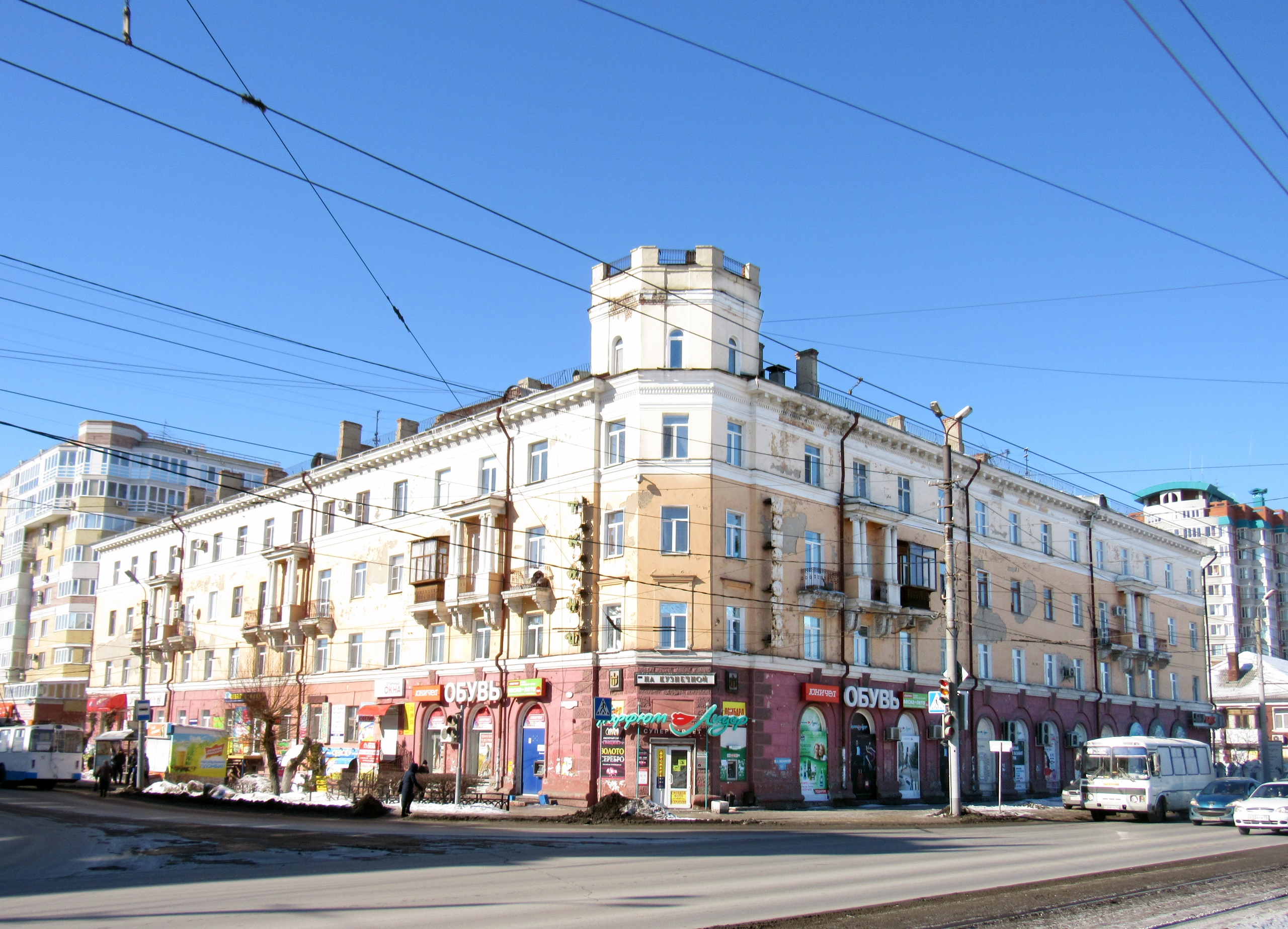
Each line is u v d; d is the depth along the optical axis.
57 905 12.58
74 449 78.75
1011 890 14.05
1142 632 56.34
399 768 41.28
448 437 42.47
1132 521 57.53
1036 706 48.16
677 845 20.67
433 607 41.41
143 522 77.31
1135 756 32.78
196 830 24.08
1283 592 128.12
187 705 56.53
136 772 44.75
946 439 34.38
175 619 59.03
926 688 41.53
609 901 12.69
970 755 43.38
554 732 35.94
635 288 36.78
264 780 41.31
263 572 52.66
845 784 37.19
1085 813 35.47
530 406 38.94
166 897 13.20
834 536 38.91
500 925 10.90
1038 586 49.97
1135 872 16.34
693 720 33.41
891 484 42.28
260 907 12.17
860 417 40.19
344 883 14.41
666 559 34.59
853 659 38.66
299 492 51.38
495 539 39.41
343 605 47.16
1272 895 13.88
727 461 35.69
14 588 81.69
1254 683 81.31
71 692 71.62
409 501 44.84
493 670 38.66
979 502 47.22
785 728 35.62
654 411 35.56
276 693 45.56
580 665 35.44
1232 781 30.69
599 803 30.20
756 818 30.73
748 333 37.56
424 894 13.32
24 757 46.19
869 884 14.52
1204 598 64.69
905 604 41.06
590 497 36.31
